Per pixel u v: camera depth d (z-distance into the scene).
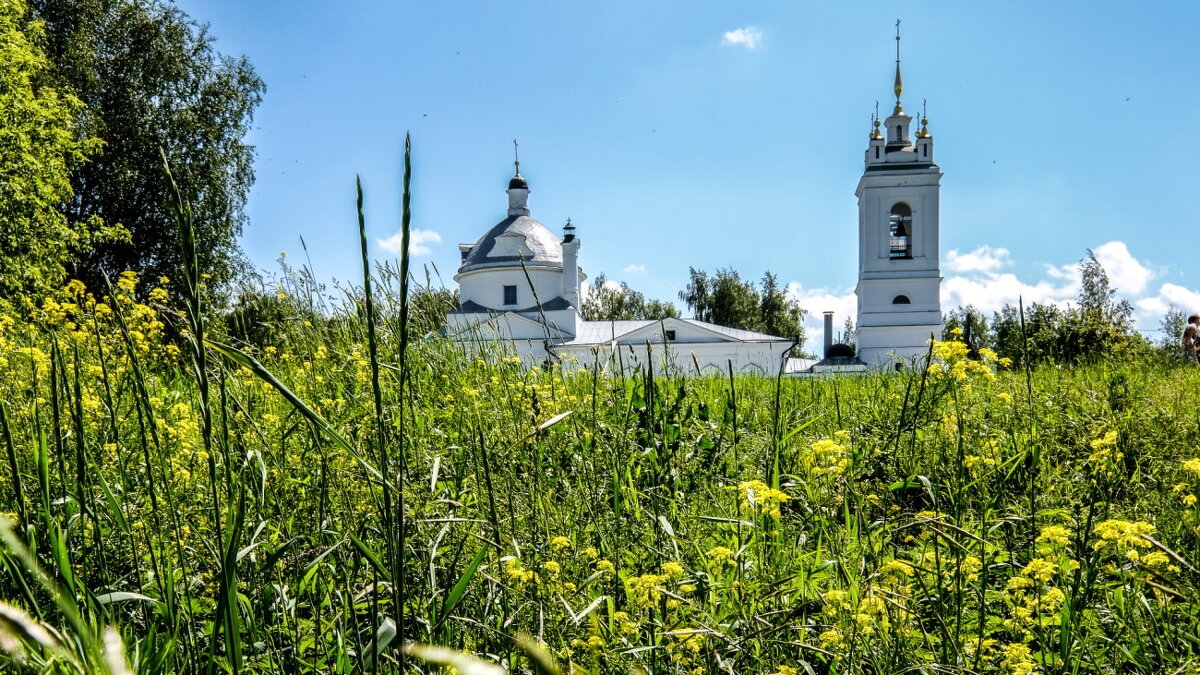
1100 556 2.01
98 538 1.73
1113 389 5.02
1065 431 4.16
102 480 1.90
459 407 3.56
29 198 18.41
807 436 4.27
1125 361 8.45
